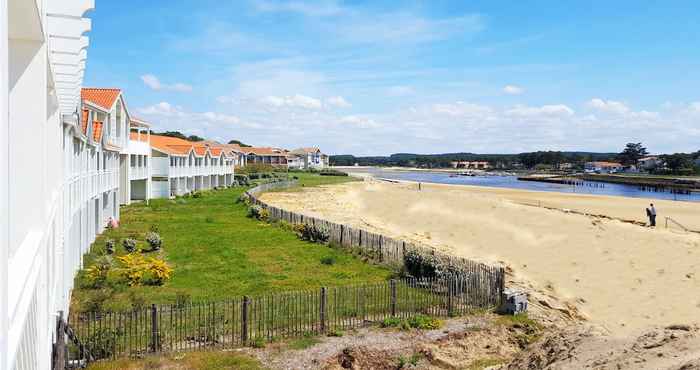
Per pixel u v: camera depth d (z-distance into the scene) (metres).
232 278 21.09
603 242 29.77
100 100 32.62
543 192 83.12
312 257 25.36
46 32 6.17
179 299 17.36
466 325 15.86
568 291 22.02
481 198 58.44
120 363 12.43
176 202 49.53
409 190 81.69
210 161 71.31
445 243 33.00
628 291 21.78
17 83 6.18
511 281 22.64
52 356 10.45
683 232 33.34
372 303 17.22
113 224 33.34
